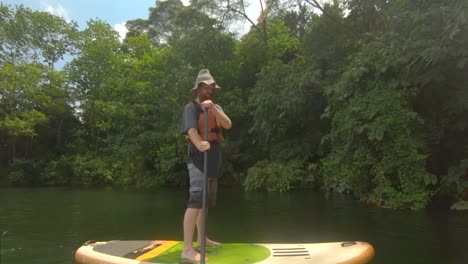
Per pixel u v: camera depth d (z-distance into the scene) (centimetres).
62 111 2000
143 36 1948
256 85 1268
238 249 314
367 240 455
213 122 318
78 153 1911
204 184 279
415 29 670
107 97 1967
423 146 695
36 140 2056
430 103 763
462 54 617
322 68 1174
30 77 1902
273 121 1178
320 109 1144
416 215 611
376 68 729
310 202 819
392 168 705
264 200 880
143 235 509
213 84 320
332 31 1205
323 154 1158
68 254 413
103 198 1030
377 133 684
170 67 1495
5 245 458
